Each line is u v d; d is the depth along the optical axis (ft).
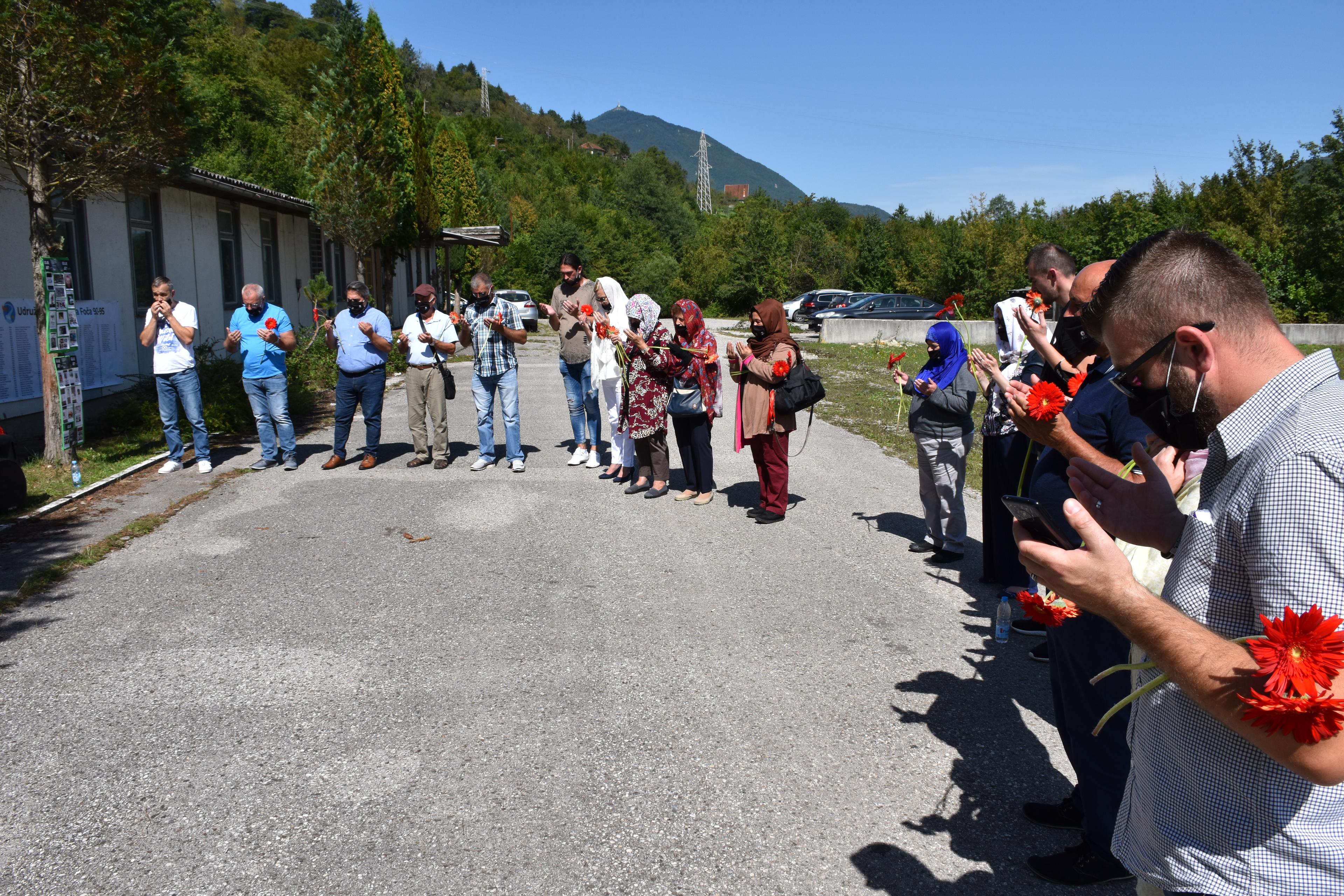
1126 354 5.35
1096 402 10.96
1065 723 9.45
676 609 16.84
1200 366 4.88
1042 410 7.98
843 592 17.89
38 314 26.50
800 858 9.54
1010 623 15.88
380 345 27.99
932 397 18.42
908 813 10.42
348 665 14.24
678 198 358.23
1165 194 114.52
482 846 9.69
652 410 24.45
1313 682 3.84
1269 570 4.37
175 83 27.32
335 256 75.15
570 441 34.37
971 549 21.04
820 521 23.27
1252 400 4.75
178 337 27.12
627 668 14.19
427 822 10.12
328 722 12.40
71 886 8.98
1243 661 4.30
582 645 15.07
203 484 26.43
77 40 24.54
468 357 68.23
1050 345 12.11
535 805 10.47
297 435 34.78
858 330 86.58
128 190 29.68
